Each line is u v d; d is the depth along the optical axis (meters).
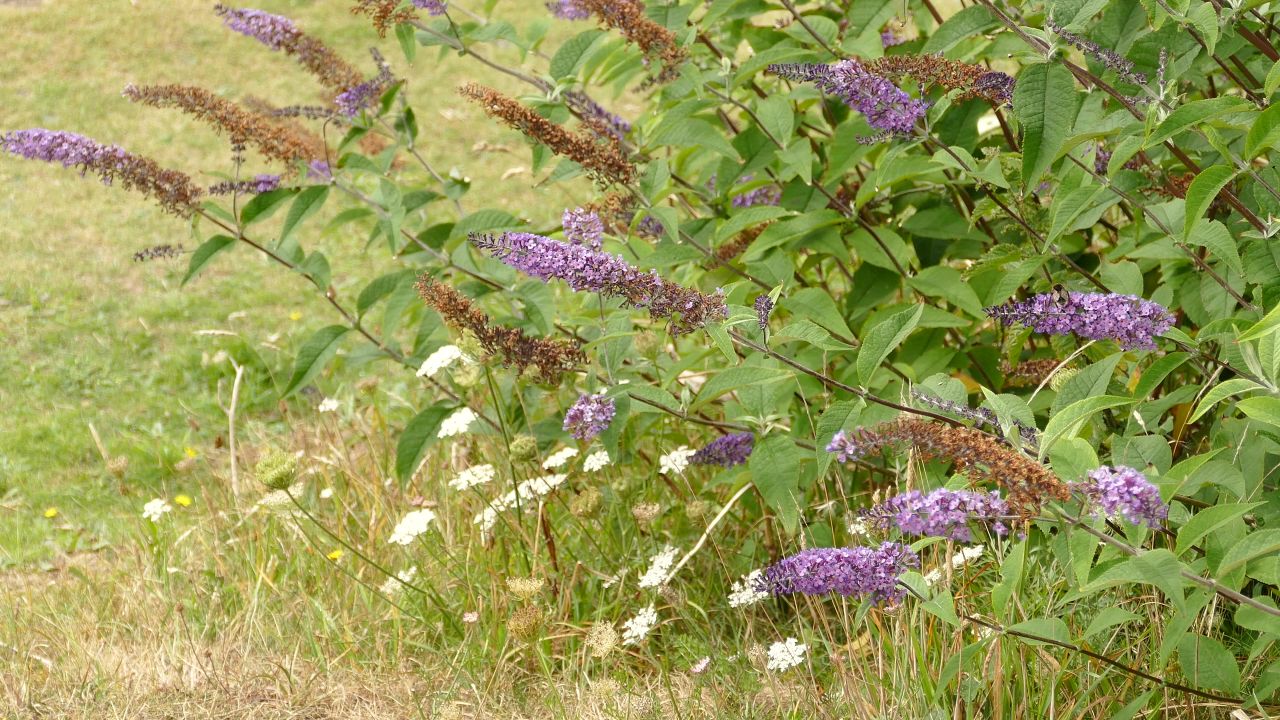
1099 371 2.30
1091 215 2.83
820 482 3.36
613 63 3.67
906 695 2.64
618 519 3.54
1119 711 2.42
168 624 3.53
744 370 2.56
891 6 3.19
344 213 3.58
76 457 5.03
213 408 5.43
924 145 3.17
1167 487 1.98
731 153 3.14
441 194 3.77
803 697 2.87
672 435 3.72
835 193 3.57
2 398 5.52
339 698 3.12
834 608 3.23
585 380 3.28
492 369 3.29
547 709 2.98
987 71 2.50
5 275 6.73
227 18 3.57
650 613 2.99
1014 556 2.08
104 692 3.19
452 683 3.09
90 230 7.43
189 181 3.41
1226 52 2.67
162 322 6.26
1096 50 2.38
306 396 5.32
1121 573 1.91
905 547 2.15
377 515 3.87
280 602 3.59
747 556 3.37
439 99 9.64
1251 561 2.09
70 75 9.89
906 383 3.09
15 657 3.42
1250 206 2.88
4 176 8.30
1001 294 2.82
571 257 2.28
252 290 6.65
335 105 3.69
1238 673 2.31
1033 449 2.12
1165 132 2.16
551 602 3.32
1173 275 2.95
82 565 4.14
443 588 3.49
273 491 3.51
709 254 3.23
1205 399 1.98
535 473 3.54
